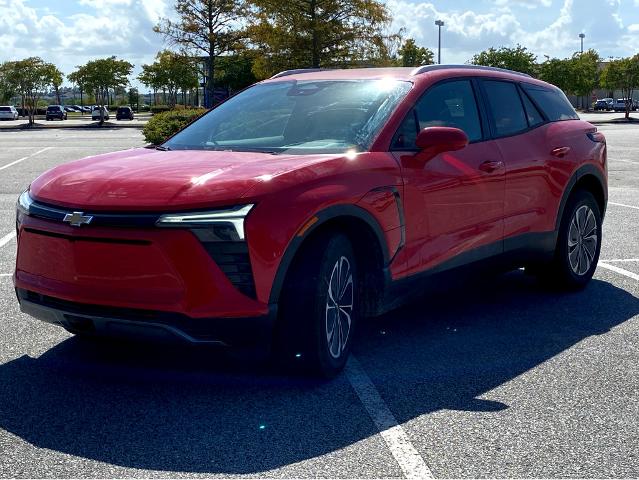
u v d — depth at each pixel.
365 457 3.24
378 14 40.75
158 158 4.31
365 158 4.29
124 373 4.25
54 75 57.31
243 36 49.03
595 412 3.75
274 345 3.97
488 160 5.16
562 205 5.96
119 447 3.33
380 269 4.36
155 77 82.69
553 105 6.26
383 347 4.77
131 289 3.67
